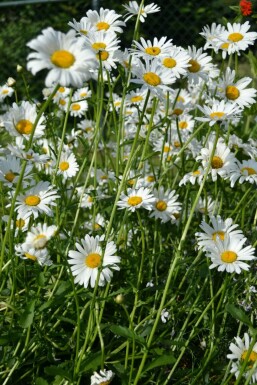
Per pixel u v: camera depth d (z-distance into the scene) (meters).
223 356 1.11
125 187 1.10
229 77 1.11
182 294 1.19
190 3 2.47
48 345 1.07
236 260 0.99
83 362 1.01
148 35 2.55
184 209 1.24
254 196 1.18
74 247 1.11
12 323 1.08
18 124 1.04
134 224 1.24
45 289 1.12
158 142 1.36
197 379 1.07
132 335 0.98
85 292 1.06
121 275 1.15
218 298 1.14
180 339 1.08
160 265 1.25
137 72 1.07
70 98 1.13
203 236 1.03
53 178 1.16
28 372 1.06
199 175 1.14
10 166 1.08
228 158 1.11
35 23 2.81
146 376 1.07
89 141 1.46
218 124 1.00
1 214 1.30
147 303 1.10
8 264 1.05
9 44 2.79
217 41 1.19
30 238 0.97
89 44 1.11
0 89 1.50
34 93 2.68
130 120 1.38
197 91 1.45
